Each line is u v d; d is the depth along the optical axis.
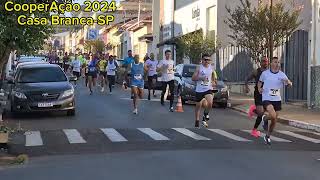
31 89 16.14
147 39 53.34
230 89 29.52
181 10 41.47
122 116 16.83
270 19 20.06
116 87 31.56
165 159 9.68
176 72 22.91
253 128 13.75
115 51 76.00
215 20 33.31
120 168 8.88
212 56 31.92
